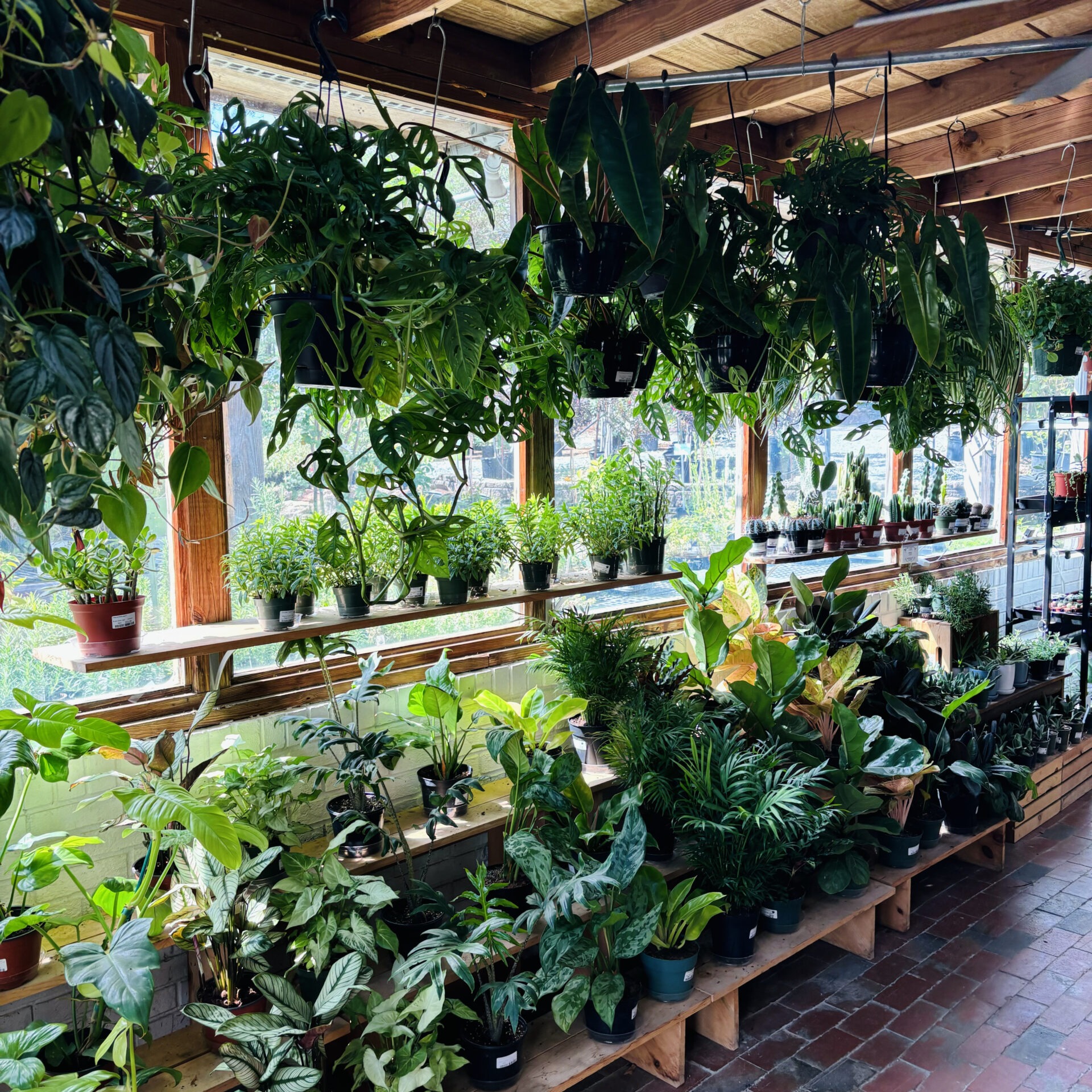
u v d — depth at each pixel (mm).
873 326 3119
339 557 2830
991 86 3891
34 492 1293
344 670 3252
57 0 1143
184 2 2746
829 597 4516
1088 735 5465
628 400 4195
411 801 3432
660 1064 3004
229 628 2814
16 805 2549
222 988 2588
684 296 2459
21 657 2623
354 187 1827
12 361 1268
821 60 3582
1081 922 3922
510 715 3246
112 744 2285
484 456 3705
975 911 4043
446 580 3129
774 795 3027
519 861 2777
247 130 1842
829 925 3416
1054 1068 3008
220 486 2922
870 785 3795
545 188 2385
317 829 3148
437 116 3471
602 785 3424
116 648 2438
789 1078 2992
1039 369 5332
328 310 1978
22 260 1238
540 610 3865
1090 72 2365
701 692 3768
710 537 4656
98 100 1222
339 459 2277
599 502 3674
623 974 2992
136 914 2393
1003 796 4293
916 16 2861
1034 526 6984
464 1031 2727
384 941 2615
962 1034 3195
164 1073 2436
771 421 3783
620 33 3299
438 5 2773
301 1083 2270
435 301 1928
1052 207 5824
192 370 1685
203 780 2762
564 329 2705
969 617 5047
